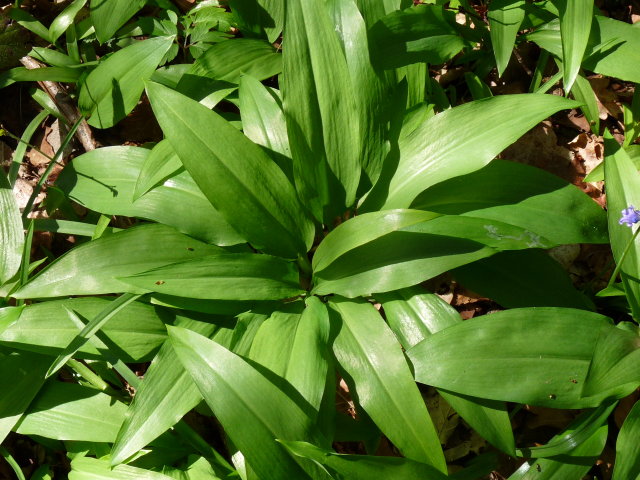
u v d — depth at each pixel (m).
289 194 0.57
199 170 0.55
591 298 0.63
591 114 0.68
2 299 0.63
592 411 0.54
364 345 0.53
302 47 0.57
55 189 0.67
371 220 0.53
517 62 0.76
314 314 0.55
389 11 0.67
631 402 0.61
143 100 0.80
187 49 0.77
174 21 0.75
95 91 0.69
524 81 0.76
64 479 0.63
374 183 0.59
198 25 0.73
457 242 0.53
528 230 0.53
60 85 0.76
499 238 0.52
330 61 0.57
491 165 0.59
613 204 0.56
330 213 0.60
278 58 0.69
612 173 0.57
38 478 0.62
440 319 0.55
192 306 0.57
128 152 0.65
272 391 0.50
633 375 0.48
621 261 0.53
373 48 0.63
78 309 0.58
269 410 0.50
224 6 0.77
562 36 0.62
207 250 0.60
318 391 0.51
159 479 0.56
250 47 0.69
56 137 0.78
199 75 0.67
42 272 0.59
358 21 0.60
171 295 0.57
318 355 0.53
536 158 0.73
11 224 0.64
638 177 0.56
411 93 0.64
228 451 0.63
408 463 0.48
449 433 0.62
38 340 0.58
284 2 0.57
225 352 0.51
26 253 0.61
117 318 0.58
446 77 0.76
